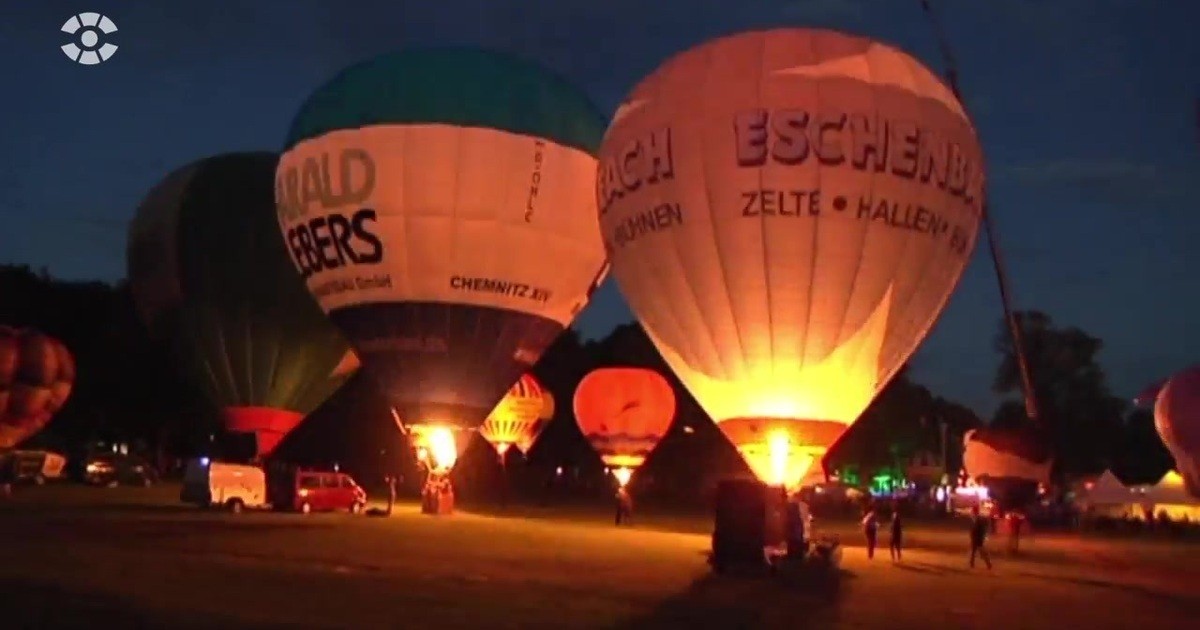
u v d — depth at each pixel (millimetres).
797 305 22328
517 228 27172
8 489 42250
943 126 22891
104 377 63031
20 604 14602
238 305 33906
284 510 37625
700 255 22688
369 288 27297
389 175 26781
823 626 16578
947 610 19234
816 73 22469
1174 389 30438
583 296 28844
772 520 23359
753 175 22188
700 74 23172
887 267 22422
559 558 24938
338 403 66188
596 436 41469
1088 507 60375
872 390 23297
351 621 14562
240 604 15602
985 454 35344
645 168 23328
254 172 34938
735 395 23062
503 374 28016
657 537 32938
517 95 27594
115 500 40188
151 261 35031
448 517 39094
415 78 27297
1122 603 21578
